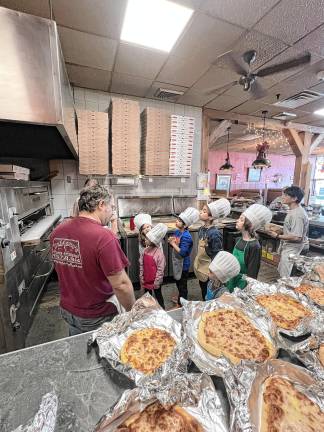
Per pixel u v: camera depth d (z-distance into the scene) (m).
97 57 2.27
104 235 0.97
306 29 1.87
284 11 1.68
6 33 1.19
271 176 9.98
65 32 1.90
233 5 1.62
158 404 0.49
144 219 2.17
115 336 0.71
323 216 4.28
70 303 1.07
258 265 1.53
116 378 0.60
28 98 1.26
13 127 1.45
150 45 2.08
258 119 4.37
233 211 4.84
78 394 0.55
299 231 2.48
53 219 2.59
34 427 0.44
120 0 1.58
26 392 0.55
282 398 0.51
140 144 3.18
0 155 2.47
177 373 0.56
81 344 0.72
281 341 0.69
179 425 0.45
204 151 3.87
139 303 0.85
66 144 2.07
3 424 0.48
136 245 2.79
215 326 0.77
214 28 1.86
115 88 3.00
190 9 1.66
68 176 3.11
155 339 0.72
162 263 2.00
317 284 1.08
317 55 2.23
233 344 0.69
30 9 1.65
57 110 1.33
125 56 2.26
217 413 0.47
